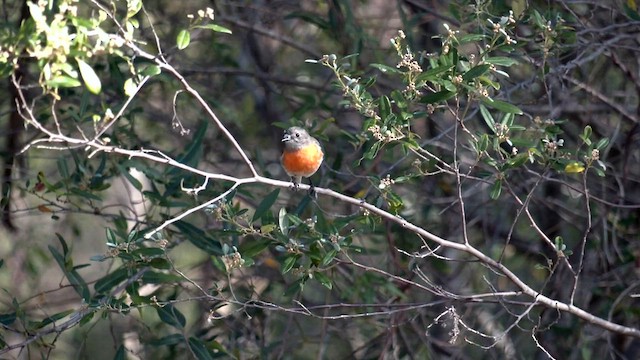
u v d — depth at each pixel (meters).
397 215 9.63
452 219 14.05
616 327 9.66
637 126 12.39
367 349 13.59
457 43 8.77
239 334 12.81
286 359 13.23
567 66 10.80
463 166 13.37
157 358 12.90
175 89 13.83
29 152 13.89
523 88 11.88
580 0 11.91
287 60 15.84
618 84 13.78
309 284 14.57
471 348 13.94
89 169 11.98
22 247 14.28
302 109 13.58
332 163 13.65
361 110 8.62
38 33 7.46
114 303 10.30
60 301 14.31
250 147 15.02
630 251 12.98
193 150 11.23
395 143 9.05
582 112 13.16
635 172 13.67
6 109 13.95
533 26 10.95
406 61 8.54
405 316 13.04
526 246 14.79
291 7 15.19
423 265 13.61
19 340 14.02
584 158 8.80
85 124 12.34
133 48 7.79
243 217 9.04
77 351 12.69
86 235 16.41
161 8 14.59
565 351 13.55
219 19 14.15
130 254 9.38
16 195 15.02
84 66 7.45
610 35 12.28
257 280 14.06
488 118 8.94
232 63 14.81
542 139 9.17
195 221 13.95
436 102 8.74
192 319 14.31
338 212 13.27
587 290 13.05
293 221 9.22
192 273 14.56
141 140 13.38
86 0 13.08
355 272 12.88
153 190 11.67
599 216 13.02
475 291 14.26
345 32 13.48
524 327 14.06
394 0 15.95
